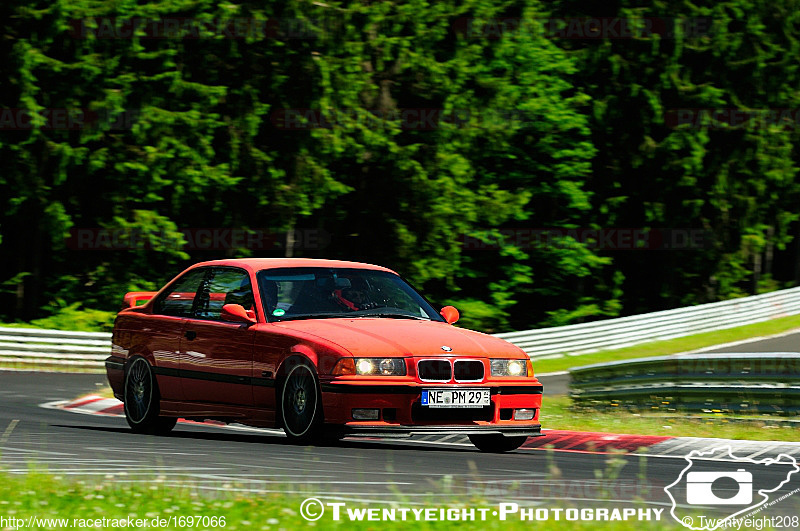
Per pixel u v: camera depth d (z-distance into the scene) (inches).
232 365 1147.3
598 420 1599.4
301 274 1201.4
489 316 4662.9
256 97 4003.4
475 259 4874.5
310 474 857.5
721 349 3442.4
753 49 5364.2
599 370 1833.2
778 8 5423.2
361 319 1147.3
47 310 4062.5
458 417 1077.1
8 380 2272.4
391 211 4426.7
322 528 611.2
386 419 1048.8
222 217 4301.2
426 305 1234.6
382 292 1219.2
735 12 5324.8
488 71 4667.8
